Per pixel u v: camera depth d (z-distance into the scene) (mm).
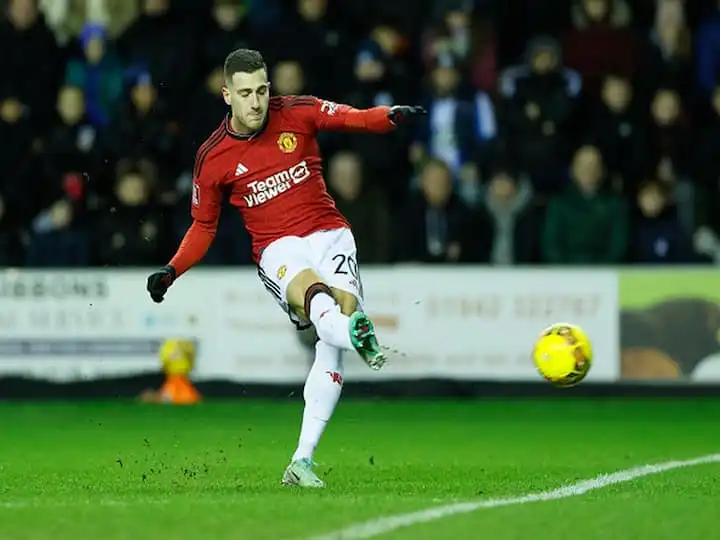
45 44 58875
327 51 56750
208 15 57844
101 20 60156
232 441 40406
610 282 53156
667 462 34375
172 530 21078
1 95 58594
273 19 57781
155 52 56500
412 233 53938
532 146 56656
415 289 52875
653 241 54312
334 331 26875
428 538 20234
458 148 56750
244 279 53000
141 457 35906
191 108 55406
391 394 53188
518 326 53062
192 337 53094
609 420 47406
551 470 32312
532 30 62750
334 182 53312
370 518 22062
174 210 53969
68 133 55750
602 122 57156
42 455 36844
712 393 53469
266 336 53094
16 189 55656
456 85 57125
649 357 53312
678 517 22406
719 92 58062
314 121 28719
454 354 53031
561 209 54031
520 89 57312
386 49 57188
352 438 41750
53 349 53125
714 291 53125
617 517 22359
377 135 55906
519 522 21766
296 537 20328
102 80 57250
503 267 52906
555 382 28594
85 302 53094
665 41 59781
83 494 26750
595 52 58531
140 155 54594
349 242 28953
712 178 58031
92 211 54281
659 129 57344
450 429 44562
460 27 59438
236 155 28672
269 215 28781
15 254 55281
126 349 53094
